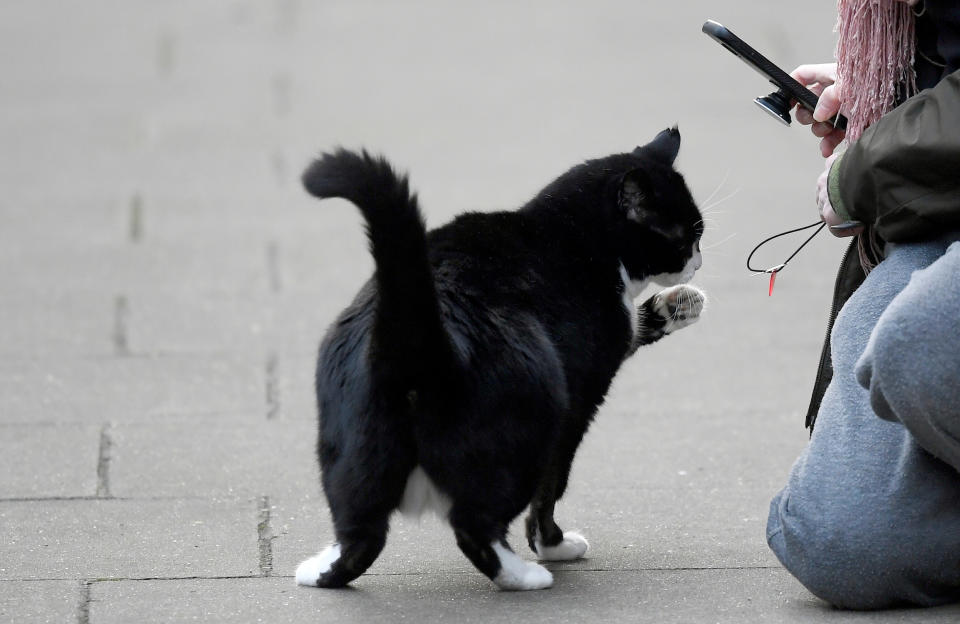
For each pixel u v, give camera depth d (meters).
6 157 18.05
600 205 7.64
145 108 20.06
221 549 7.85
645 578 7.34
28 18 25.47
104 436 10.05
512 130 18.81
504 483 6.75
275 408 10.74
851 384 6.63
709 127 18.95
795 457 9.62
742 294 13.62
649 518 8.47
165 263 14.49
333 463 6.85
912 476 6.30
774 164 17.50
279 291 13.72
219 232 15.48
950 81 6.27
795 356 12.03
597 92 20.59
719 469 9.39
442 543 7.97
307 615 6.76
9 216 15.90
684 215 7.98
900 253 6.70
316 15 25.41
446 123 19.14
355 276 14.16
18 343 12.23
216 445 9.86
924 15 6.94
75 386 11.20
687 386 11.32
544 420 6.82
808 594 7.00
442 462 6.63
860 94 7.14
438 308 6.41
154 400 10.90
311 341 12.38
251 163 17.75
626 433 10.20
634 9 25.58
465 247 7.17
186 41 23.66
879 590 6.50
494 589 7.15
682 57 22.41
